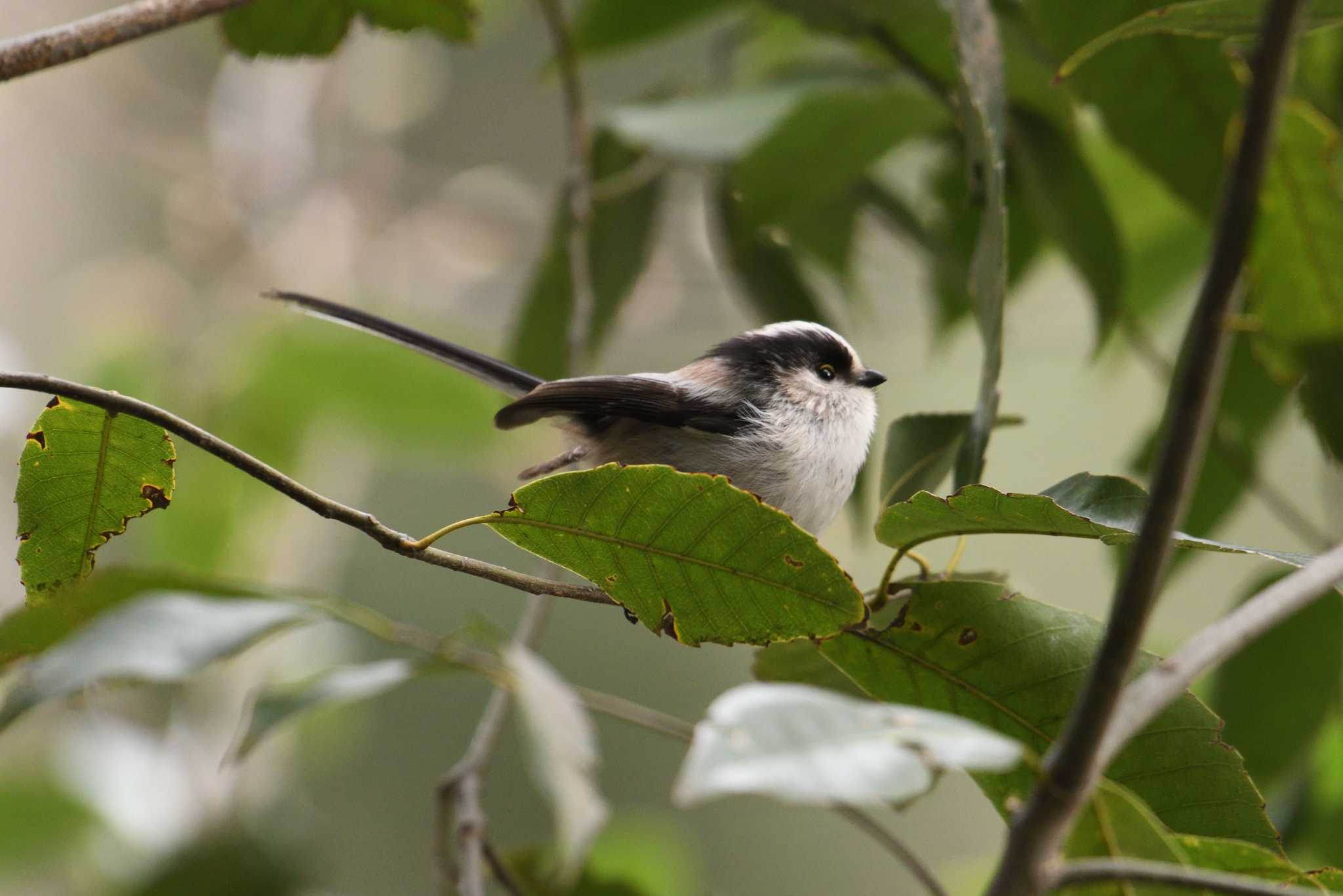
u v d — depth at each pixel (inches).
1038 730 176.9
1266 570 272.5
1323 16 183.6
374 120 524.4
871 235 435.5
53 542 179.9
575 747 201.5
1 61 167.9
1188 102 265.0
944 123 304.3
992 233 205.5
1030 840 120.1
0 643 228.4
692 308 486.9
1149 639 301.9
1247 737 277.9
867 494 320.5
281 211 494.6
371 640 377.4
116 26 173.9
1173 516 117.0
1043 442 515.2
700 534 165.9
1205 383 115.4
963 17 219.1
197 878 308.2
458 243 513.0
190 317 416.5
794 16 306.0
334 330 354.6
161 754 323.3
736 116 303.6
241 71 505.0
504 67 599.2
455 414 370.0
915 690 182.9
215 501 366.3
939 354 351.3
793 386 300.4
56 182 507.8
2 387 146.7
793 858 530.3
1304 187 196.9
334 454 415.5
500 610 532.7
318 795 499.5
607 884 288.7
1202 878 119.4
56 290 503.2
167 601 213.3
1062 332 441.7
